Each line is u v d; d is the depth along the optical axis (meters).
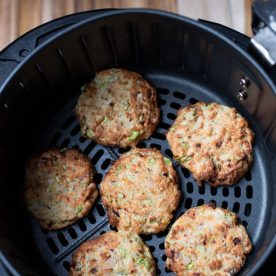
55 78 0.60
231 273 0.55
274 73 0.55
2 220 0.56
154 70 0.64
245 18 0.71
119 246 0.56
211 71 0.61
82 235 0.59
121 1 0.72
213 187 0.59
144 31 0.58
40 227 0.59
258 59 0.54
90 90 0.61
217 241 0.56
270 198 0.59
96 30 0.57
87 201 0.58
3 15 0.72
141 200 0.57
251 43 0.53
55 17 0.72
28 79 0.57
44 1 0.72
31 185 0.59
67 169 0.59
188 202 0.59
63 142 0.62
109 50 0.61
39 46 0.56
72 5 0.72
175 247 0.56
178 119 0.60
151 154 0.59
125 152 0.61
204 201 0.59
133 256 0.56
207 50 0.58
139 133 0.59
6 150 0.58
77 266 0.56
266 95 0.55
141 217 0.57
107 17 0.56
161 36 0.59
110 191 0.58
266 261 0.50
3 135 0.57
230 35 0.58
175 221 0.57
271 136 0.58
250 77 0.56
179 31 0.57
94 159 0.61
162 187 0.57
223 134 0.59
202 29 0.56
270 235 0.55
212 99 0.63
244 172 0.59
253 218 0.59
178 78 0.63
